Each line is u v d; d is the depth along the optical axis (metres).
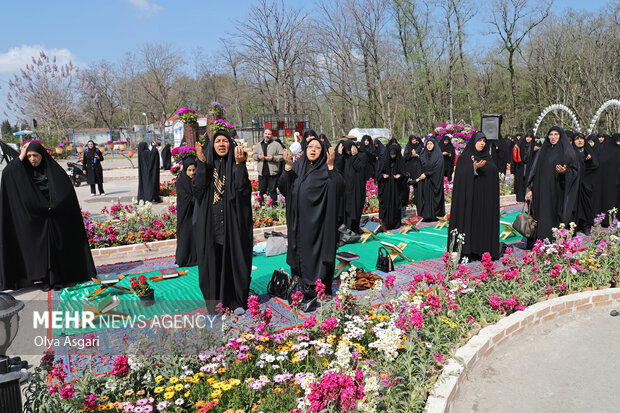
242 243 4.55
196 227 4.57
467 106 44.00
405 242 7.57
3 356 2.77
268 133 9.77
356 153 7.78
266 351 3.38
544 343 4.12
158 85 51.56
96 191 15.64
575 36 36.50
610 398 3.27
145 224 7.98
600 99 32.28
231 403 2.88
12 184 5.30
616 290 4.99
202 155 4.44
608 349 3.98
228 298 4.54
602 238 6.23
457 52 37.78
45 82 36.50
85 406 2.72
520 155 11.61
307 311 4.61
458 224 6.37
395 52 37.19
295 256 4.85
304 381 2.53
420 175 9.31
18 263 5.46
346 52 37.88
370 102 40.41
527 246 6.99
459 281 4.33
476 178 6.27
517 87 43.94
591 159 7.89
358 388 2.39
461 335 3.95
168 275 5.79
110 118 66.44
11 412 2.51
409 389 3.04
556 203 6.59
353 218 7.86
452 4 36.28
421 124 40.81
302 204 4.64
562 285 4.91
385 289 5.25
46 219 5.42
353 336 3.47
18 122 36.88
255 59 39.56
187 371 3.06
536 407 3.20
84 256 5.73
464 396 3.34
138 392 2.87
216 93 57.09
